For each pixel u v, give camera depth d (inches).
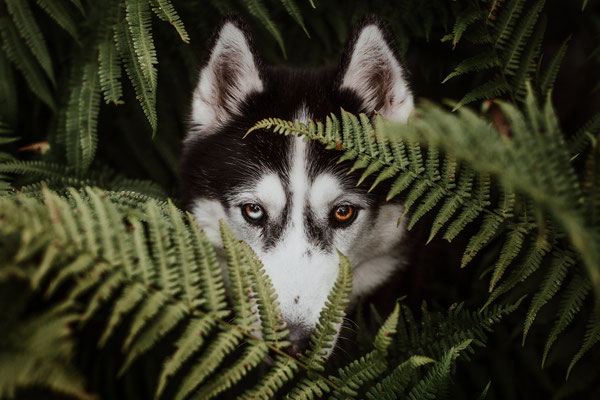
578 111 168.7
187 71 141.9
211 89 122.3
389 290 132.0
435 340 84.4
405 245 129.0
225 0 136.4
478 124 63.2
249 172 114.8
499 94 105.7
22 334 46.9
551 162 59.3
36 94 117.3
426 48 142.9
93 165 130.5
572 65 172.4
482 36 112.4
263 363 98.1
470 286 119.8
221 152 120.1
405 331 86.4
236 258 66.2
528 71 106.5
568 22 176.2
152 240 63.1
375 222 118.8
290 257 105.0
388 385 68.4
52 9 113.8
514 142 63.1
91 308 54.0
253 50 118.5
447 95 143.9
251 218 115.4
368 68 115.6
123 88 135.2
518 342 105.4
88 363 99.5
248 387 102.8
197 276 62.9
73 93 116.6
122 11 114.9
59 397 69.9
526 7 141.7
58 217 57.1
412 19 137.0
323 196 110.6
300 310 96.5
